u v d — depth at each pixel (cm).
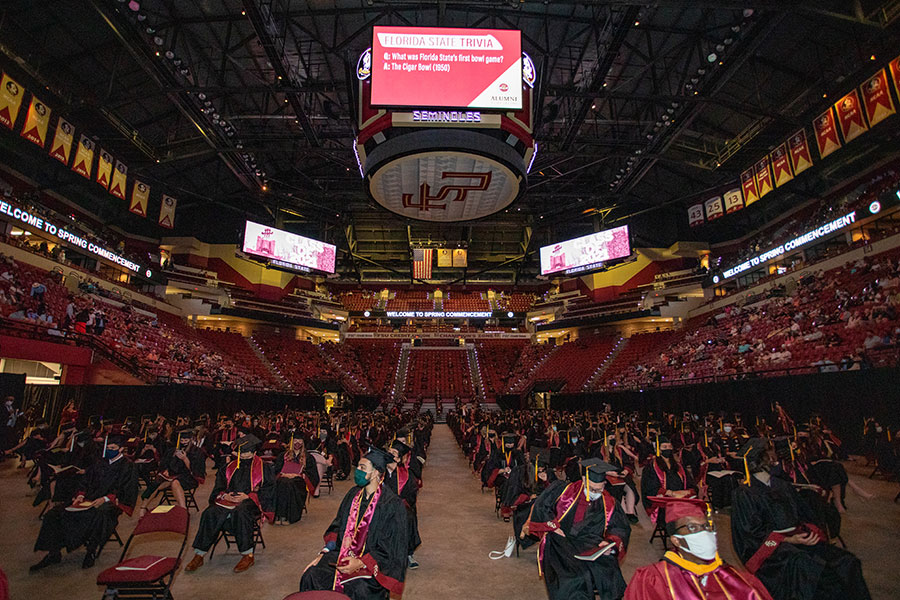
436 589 664
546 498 540
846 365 2017
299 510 1040
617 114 3809
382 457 465
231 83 3459
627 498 842
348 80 2350
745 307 3619
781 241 3606
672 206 4838
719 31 2758
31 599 595
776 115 2791
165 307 4400
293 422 2180
